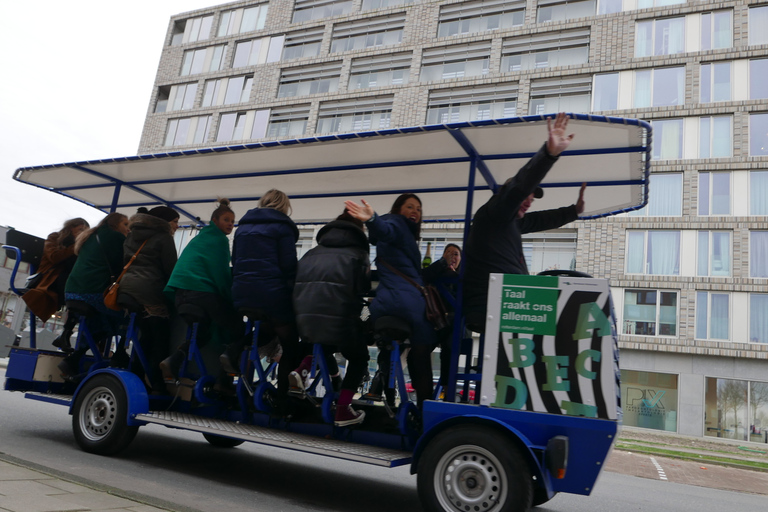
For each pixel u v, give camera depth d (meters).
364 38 34.62
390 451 4.28
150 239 5.62
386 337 4.28
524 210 4.61
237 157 5.82
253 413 5.15
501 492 3.54
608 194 5.61
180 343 5.78
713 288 23.97
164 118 38.50
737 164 24.69
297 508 4.24
